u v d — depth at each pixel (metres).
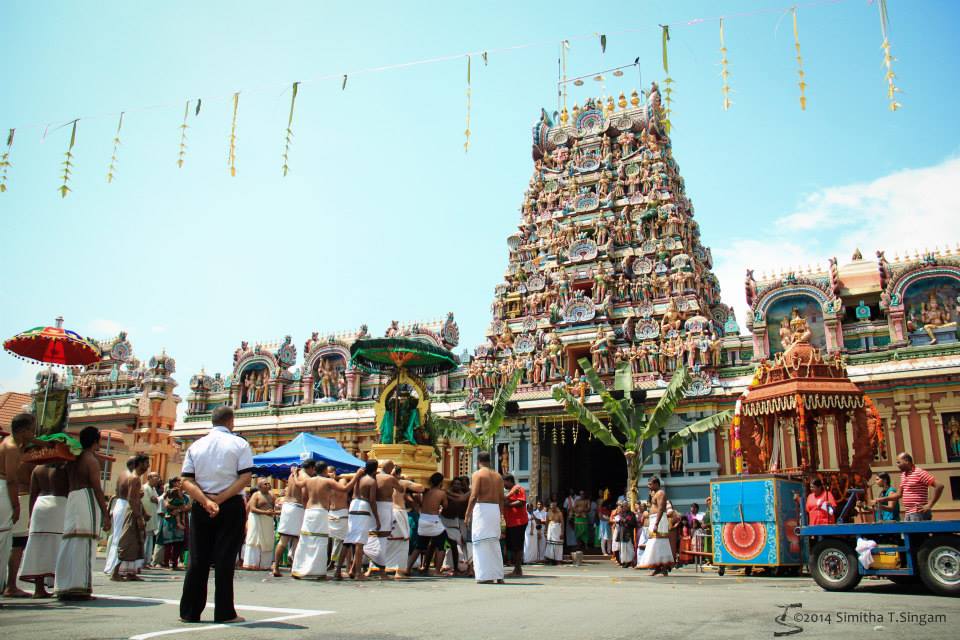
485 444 32.69
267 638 7.68
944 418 31.80
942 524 13.34
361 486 17.03
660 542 19.83
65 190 18.33
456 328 46.34
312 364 48.69
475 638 7.88
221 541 9.05
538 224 47.50
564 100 51.22
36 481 12.16
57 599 11.69
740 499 20.36
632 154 46.62
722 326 42.94
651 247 42.59
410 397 25.03
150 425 51.56
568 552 35.34
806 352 24.20
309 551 16.89
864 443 23.41
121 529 16.73
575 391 37.47
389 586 14.96
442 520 19.88
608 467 46.16
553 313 42.00
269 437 48.00
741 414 24.89
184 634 7.82
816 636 8.19
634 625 8.94
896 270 35.47
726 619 9.52
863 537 14.64
